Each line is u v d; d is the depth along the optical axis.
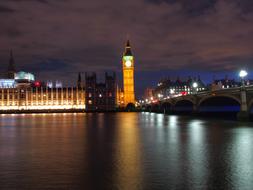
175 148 48.12
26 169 34.41
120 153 43.88
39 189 27.45
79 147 49.81
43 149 48.06
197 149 46.94
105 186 28.09
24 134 72.38
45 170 33.88
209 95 134.12
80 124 107.75
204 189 27.11
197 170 33.31
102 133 73.19
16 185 28.61
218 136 63.75
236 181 29.19
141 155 42.16
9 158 40.81
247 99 101.94
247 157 40.12
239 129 79.31
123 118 154.25
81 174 32.09
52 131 79.88
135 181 29.52
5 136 68.06
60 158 40.50
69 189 27.41
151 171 33.09
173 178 30.36
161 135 67.38
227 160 38.31
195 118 144.62
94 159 39.59
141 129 83.94
